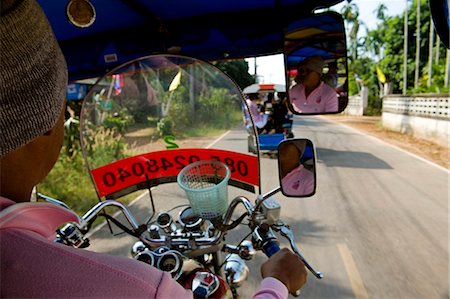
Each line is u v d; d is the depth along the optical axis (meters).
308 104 1.49
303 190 1.28
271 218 1.25
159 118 1.61
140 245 1.40
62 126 0.67
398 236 3.57
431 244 3.37
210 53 2.06
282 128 8.18
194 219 1.38
